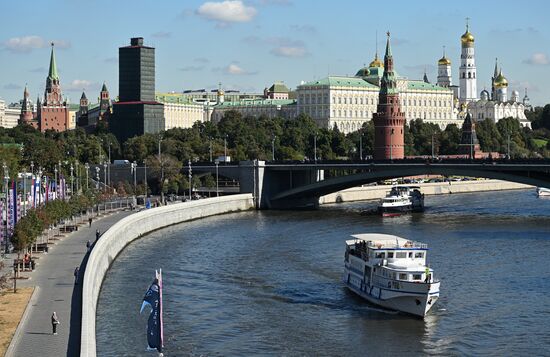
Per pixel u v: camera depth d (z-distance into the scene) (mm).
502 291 163000
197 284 170500
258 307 152125
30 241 169250
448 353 126938
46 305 132250
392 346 130125
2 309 129500
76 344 111625
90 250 176250
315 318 145625
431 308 151250
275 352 126750
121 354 123125
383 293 150750
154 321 99625
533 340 132125
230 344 130250
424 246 158000
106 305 151250
